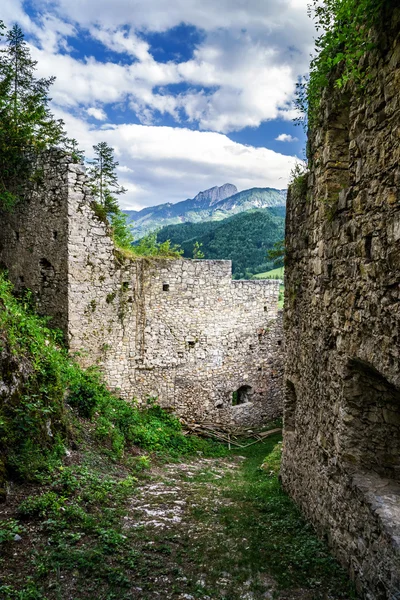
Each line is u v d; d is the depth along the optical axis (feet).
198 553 15.80
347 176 17.70
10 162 41.32
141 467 28.22
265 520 19.88
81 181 39.50
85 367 40.32
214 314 50.44
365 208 13.34
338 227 15.96
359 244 13.82
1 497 16.07
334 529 15.94
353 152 14.34
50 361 25.11
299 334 22.82
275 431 52.39
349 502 14.62
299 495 21.53
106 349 41.81
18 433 19.21
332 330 16.67
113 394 42.42
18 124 41.96
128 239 69.67
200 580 13.98
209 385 50.57
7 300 27.81
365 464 14.88
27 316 34.14
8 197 40.55
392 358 11.68
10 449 18.43
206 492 24.54
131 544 15.79
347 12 13.56
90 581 12.88
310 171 20.90
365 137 13.32
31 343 24.40
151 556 15.02
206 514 20.21
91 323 40.70
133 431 34.81
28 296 40.09
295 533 18.31
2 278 34.40
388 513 12.31
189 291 47.96
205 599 12.93
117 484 22.36
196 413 49.60
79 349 39.99
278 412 59.00
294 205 24.11
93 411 30.86
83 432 27.61
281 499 22.98
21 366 21.72
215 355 50.85
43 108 43.62
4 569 12.65
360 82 13.57
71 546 14.47
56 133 43.62
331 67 16.90
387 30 11.73
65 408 27.84
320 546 16.61
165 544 16.24
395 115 11.38
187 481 27.91
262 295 55.93
